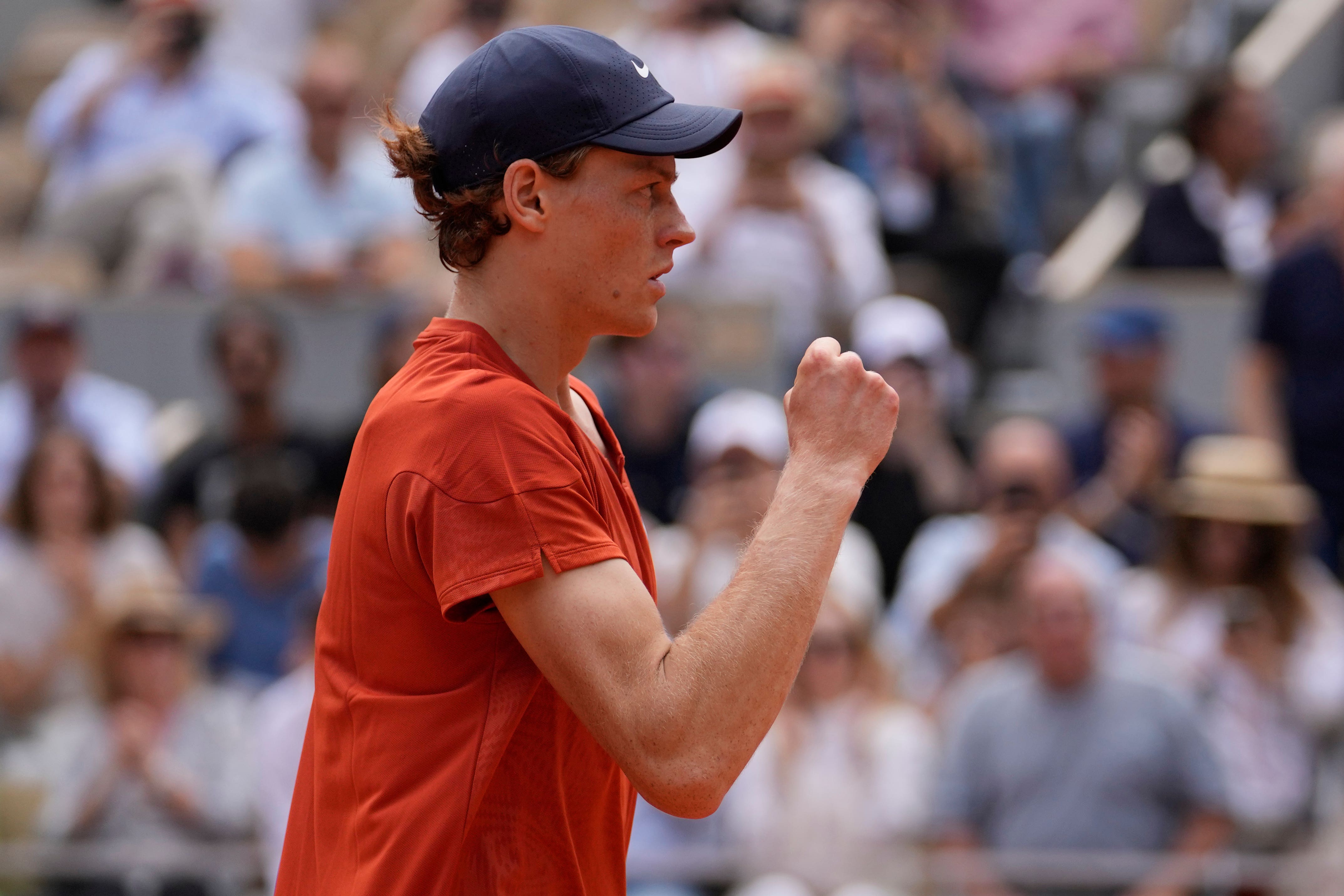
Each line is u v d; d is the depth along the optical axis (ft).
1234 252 83.35
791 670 18.99
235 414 68.08
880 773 50.03
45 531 59.52
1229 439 67.31
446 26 93.40
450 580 19.22
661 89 20.48
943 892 47.57
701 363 73.46
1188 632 53.62
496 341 20.70
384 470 19.99
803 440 20.12
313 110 77.10
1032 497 57.16
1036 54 108.17
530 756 20.36
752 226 75.20
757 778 50.06
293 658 54.34
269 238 76.89
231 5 108.78
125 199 82.53
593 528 19.48
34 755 51.26
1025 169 96.84
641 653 18.94
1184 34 114.11
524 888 20.30
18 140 108.47
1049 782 48.39
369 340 76.23
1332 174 68.23
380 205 78.59
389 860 19.93
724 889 47.34
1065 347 81.82
